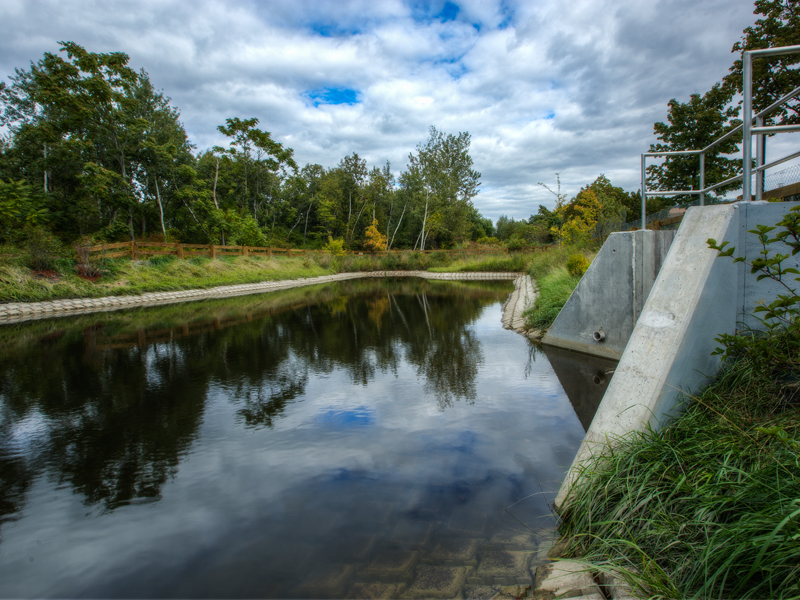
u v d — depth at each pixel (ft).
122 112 69.51
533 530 7.80
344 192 138.82
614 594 5.49
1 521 8.83
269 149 98.58
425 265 107.65
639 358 9.27
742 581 4.75
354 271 107.04
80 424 14.01
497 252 100.83
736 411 8.24
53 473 10.81
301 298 54.24
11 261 43.60
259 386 17.95
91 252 52.24
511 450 11.24
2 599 6.60
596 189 68.44
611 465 7.86
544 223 132.57
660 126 57.47
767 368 8.50
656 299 9.91
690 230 10.36
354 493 9.43
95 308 43.93
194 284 57.77
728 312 9.98
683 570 5.51
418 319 35.70
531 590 6.14
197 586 6.79
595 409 13.99
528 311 31.19
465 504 8.78
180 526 8.46
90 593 6.72
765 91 43.11
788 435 6.99
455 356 22.40
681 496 6.66
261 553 7.54
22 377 19.51
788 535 4.63
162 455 11.69
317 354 23.68
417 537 7.74
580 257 33.73
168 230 83.46
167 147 74.02
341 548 7.54
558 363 20.04
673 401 8.76
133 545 7.92
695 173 55.72
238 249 81.87
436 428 12.98
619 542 6.27
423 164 125.80
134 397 16.62
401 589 6.42
